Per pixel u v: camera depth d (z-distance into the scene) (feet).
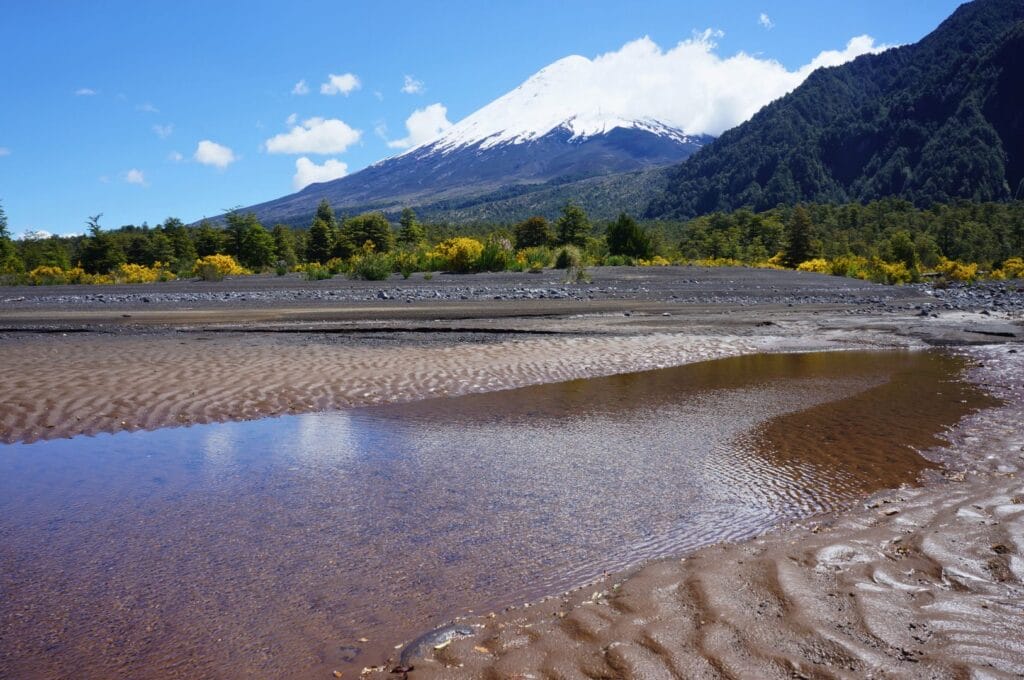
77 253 177.06
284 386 25.26
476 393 25.50
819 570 10.14
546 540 12.30
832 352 36.58
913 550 10.85
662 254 184.44
